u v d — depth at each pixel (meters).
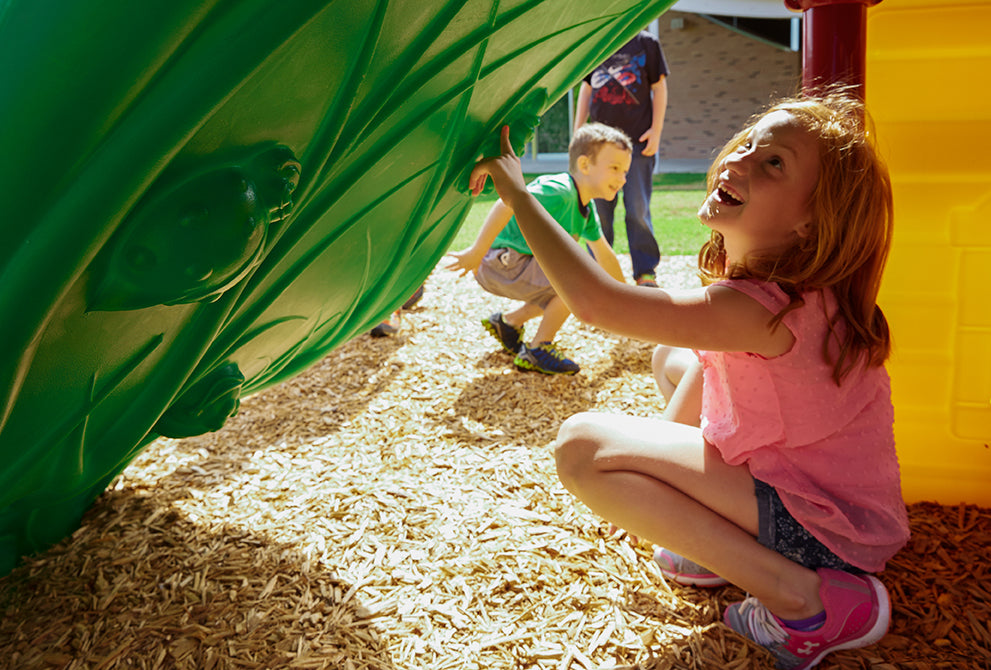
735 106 19.31
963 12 1.99
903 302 2.20
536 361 3.51
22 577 1.91
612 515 1.72
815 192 1.48
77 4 0.76
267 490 2.38
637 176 5.02
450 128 1.53
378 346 3.99
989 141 2.04
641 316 1.55
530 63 1.62
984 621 1.74
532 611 1.77
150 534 2.10
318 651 1.62
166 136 0.85
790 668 1.61
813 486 1.60
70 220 0.86
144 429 1.42
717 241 1.84
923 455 2.29
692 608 1.79
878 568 1.62
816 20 1.97
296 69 0.99
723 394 1.67
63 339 1.06
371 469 2.52
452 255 3.08
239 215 1.00
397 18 1.11
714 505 1.64
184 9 0.78
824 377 1.55
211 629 1.69
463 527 2.11
